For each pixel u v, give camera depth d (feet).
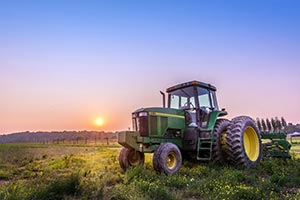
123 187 13.74
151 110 21.50
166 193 12.43
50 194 11.83
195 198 12.66
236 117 24.16
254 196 12.11
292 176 16.79
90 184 13.83
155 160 19.10
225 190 13.19
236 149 21.75
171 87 26.61
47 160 33.14
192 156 24.11
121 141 20.33
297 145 70.13
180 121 23.31
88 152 49.62
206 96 25.76
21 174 21.79
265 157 25.66
